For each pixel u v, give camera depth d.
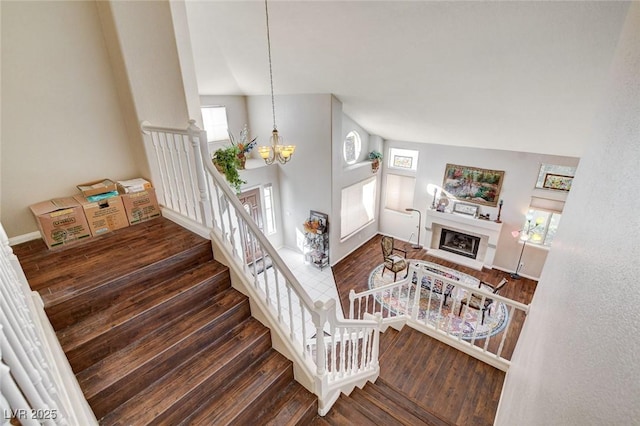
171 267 2.34
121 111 2.92
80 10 2.54
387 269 7.55
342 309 6.28
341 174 7.27
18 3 2.28
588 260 0.98
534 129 4.91
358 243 8.84
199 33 4.79
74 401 1.40
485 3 2.74
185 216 2.80
